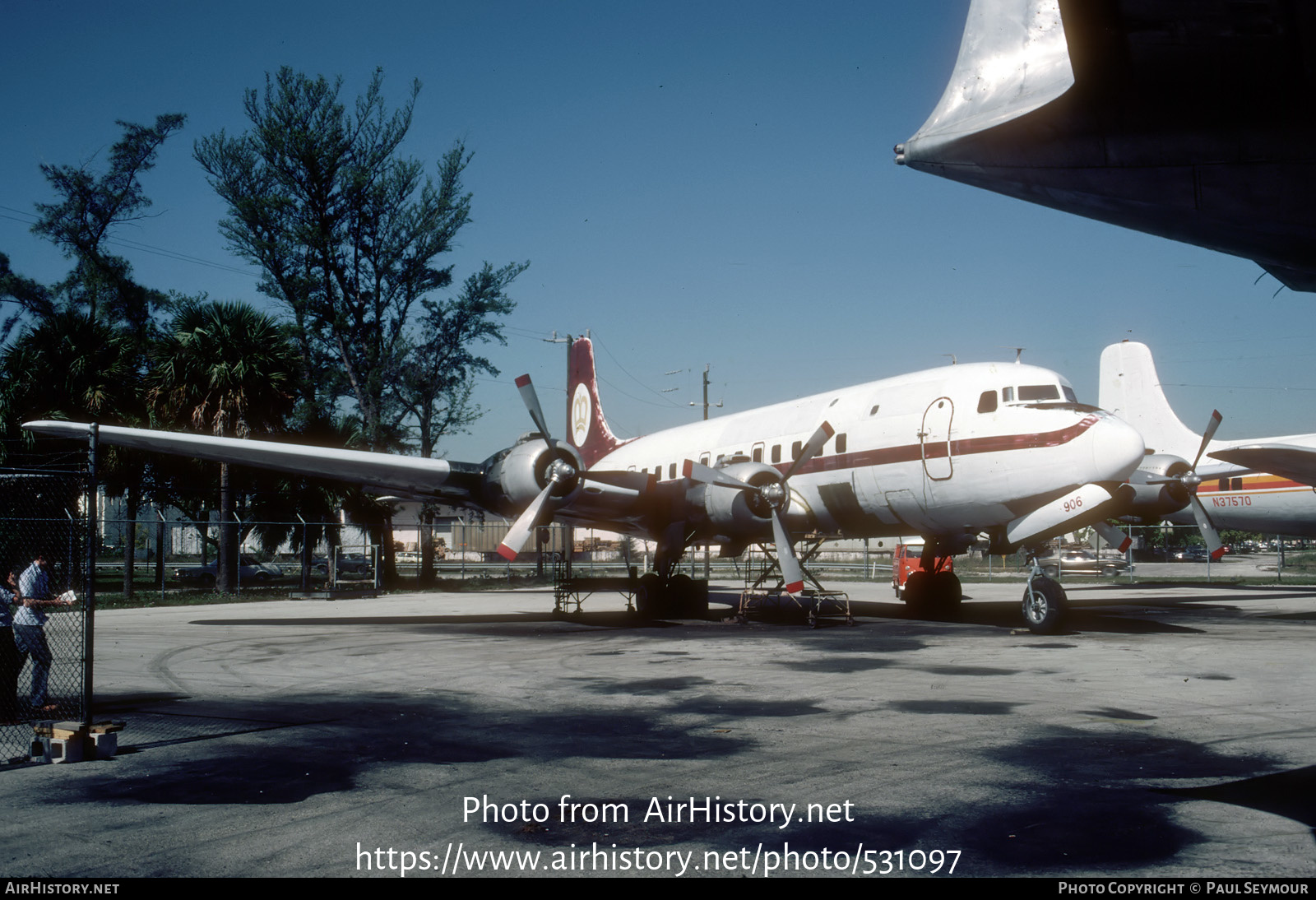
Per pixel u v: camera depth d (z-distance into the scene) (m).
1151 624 15.70
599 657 12.15
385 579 32.59
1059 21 3.34
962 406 14.28
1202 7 2.70
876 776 6.07
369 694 9.35
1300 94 2.92
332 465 16.06
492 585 33.53
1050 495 13.23
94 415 26.02
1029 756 6.55
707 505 16.17
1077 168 3.40
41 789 5.90
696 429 20.62
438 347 35.12
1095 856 4.58
